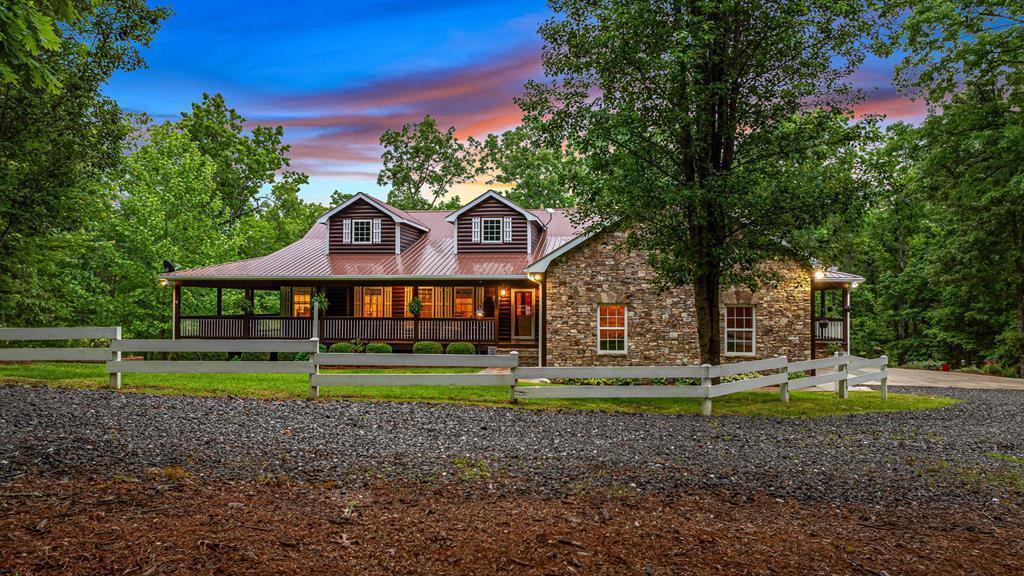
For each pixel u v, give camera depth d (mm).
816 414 11820
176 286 22562
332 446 7457
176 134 29219
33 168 14844
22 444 6707
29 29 5270
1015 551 4859
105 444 6922
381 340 22438
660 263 13750
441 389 13164
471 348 22016
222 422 8586
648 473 6727
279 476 6066
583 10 12680
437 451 7414
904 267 34375
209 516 4785
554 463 7031
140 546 4113
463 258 24359
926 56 22812
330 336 22484
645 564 4234
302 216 42406
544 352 19391
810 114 12750
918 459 8039
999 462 8008
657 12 12047
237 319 22406
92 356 11508
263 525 4648
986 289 26922
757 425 10320
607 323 19297
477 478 6273
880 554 4672
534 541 4559
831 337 21516
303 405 10438
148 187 26391
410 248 26016
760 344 18828
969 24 21703
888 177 12227
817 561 4461
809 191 12070
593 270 19297
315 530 4602
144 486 5492
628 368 11469
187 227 26688
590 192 13430
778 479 6723
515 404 11523
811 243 13062
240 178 40062
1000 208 22703
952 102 23328
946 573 4375
